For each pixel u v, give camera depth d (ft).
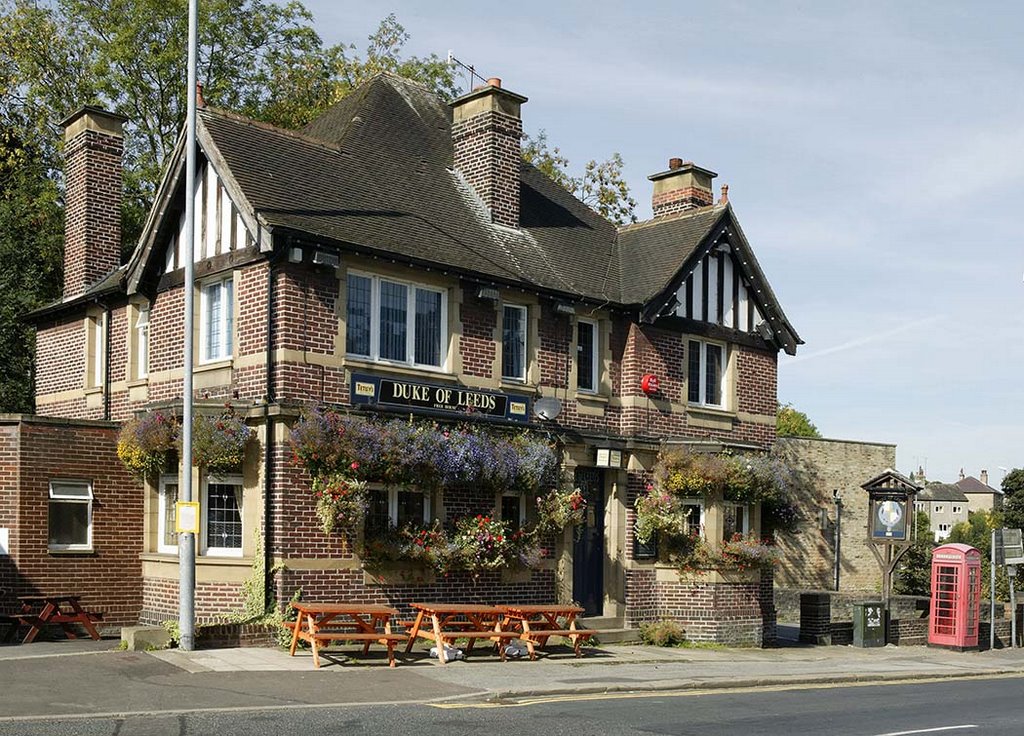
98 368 71.82
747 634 70.38
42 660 45.88
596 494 68.90
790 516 75.77
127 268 66.85
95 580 60.23
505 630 58.59
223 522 56.03
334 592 54.34
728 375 76.43
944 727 40.01
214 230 58.54
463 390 60.34
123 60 105.50
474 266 61.57
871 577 119.75
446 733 34.47
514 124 71.67
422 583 58.13
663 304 70.13
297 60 117.91
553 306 66.44
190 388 50.29
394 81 77.25
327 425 52.70
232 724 35.06
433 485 57.82
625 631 67.00
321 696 40.91
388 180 65.77
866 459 121.39
